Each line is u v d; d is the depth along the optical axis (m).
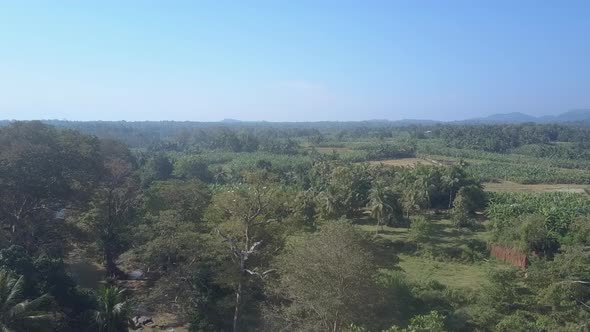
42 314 28.14
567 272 39.41
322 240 35.62
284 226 43.75
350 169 84.88
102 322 31.12
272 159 136.00
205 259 41.16
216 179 109.12
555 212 63.59
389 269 47.09
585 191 92.50
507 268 45.72
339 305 32.28
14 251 32.44
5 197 47.31
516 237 56.19
